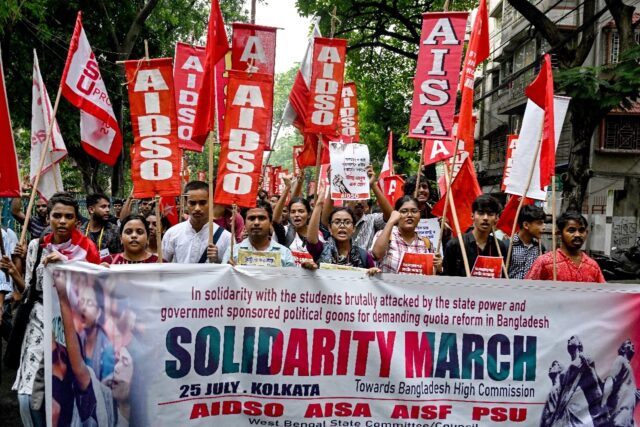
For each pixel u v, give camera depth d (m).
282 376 4.04
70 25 17.41
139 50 20.09
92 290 3.98
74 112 17.86
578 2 21.53
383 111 27.73
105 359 3.96
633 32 12.34
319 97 6.44
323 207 6.05
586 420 4.26
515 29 25.00
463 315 4.18
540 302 4.23
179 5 20.23
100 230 6.48
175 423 3.96
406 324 4.14
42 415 4.43
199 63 6.73
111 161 5.93
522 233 5.78
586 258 4.98
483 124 31.53
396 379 4.11
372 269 4.12
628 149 20.41
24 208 12.45
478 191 5.87
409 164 28.34
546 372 4.23
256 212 4.81
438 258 4.82
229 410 4.02
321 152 7.13
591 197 20.56
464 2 21.55
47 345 4.02
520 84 24.78
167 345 3.96
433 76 5.29
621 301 4.29
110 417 3.95
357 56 22.56
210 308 4.01
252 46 5.79
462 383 4.16
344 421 4.09
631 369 4.31
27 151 27.20
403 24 21.97
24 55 16.39
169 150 4.51
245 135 4.49
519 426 4.20
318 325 4.08
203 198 5.36
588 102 11.77
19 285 4.57
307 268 4.07
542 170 4.99
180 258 5.47
